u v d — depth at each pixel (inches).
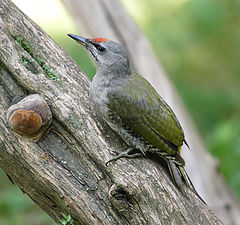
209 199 586.2
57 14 937.5
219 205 586.2
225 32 964.6
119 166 402.6
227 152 645.9
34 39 427.2
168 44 895.1
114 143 431.8
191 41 912.9
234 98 822.5
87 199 402.3
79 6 613.0
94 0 613.0
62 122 405.7
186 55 916.6
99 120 427.2
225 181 601.3
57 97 408.2
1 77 409.7
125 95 429.1
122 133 428.1
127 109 427.5
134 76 449.1
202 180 590.6
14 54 406.3
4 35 409.4
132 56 617.6
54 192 407.8
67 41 877.8
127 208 395.5
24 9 944.3
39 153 404.5
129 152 425.4
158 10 939.3
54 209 428.5
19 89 411.2
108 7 615.2
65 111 405.7
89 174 406.0
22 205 596.7
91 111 421.4
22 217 587.8
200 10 892.6
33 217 590.2
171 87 626.8
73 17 623.2
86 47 456.1
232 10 890.7
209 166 601.9
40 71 414.0
